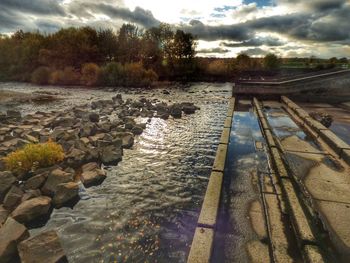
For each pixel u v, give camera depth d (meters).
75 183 7.68
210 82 55.94
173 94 33.06
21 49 51.31
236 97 25.50
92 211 6.94
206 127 16.14
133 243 5.74
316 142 10.76
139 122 17.28
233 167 8.75
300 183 7.00
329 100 23.38
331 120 13.15
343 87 22.94
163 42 61.38
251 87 24.98
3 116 17.03
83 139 12.30
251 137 12.35
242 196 6.83
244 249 4.88
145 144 12.76
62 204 7.10
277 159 8.68
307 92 23.75
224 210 6.16
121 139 12.23
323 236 4.84
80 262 5.14
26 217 6.25
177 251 5.51
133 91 35.84
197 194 7.98
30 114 18.55
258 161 9.27
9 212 6.46
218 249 4.88
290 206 5.80
